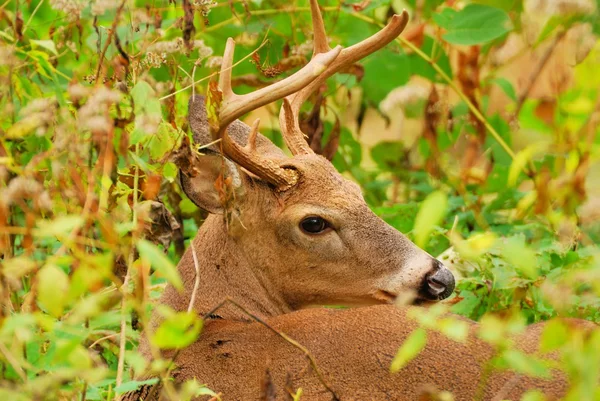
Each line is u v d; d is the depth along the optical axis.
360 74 14.10
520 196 13.41
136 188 8.84
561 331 6.77
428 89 15.70
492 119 15.01
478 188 14.17
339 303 10.27
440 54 14.91
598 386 7.05
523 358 6.86
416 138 16.20
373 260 10.05
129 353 7.10
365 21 14.66
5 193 8.23
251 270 10.12
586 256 10.09
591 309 9.67
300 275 10.15
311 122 13.31
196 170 9.56
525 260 6.88
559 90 11.33
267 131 15.22
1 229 8.01
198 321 7.07
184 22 9.38
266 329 8.99
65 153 9.06
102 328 10.09
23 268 7.66
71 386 8.50
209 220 10.27
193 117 10.10
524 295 10.20
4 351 7.43
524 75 16.72
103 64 9.77
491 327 7.06
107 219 8.44
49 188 8.73
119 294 8.75
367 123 18.30
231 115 9.66
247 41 14.16
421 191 15.12
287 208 10.05
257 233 10.09
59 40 11.11
